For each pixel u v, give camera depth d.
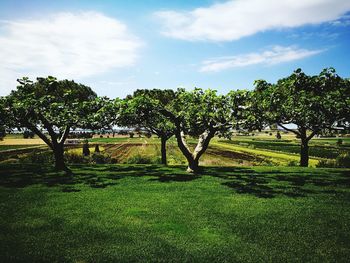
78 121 22.20
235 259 7.37
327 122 20.73
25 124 21.44
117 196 13.69
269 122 21.66
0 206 11.88
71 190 14.99
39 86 24.41
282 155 62.38
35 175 19.89
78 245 8.12
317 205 12.13
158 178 18.92
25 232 9.06
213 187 15.82
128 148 75.19
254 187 15.82
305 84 20.31
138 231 9.20
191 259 7.35
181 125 23.23
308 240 8.54
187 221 10.14
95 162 34.09
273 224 9.84
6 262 7.07
